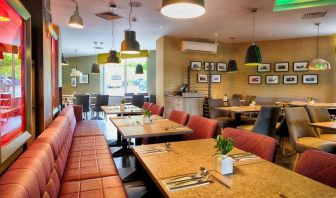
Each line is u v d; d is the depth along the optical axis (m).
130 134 2.86
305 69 8.01
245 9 5.21
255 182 1.43
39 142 1.98
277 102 7.83
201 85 8.74
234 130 2.33
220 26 6.67
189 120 3.41
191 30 7.15
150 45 9.66
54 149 2.14
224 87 9.04
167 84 8.14
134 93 10.95
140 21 6.16
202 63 8.70
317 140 3.56
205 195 1.27
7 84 1.75
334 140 3.58
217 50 8.91
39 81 2.99
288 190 1.32
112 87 12.23
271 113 4.33
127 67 11.94
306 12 5.41
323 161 1.53
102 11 5.34
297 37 8.06
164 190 1.34
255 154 2.02
